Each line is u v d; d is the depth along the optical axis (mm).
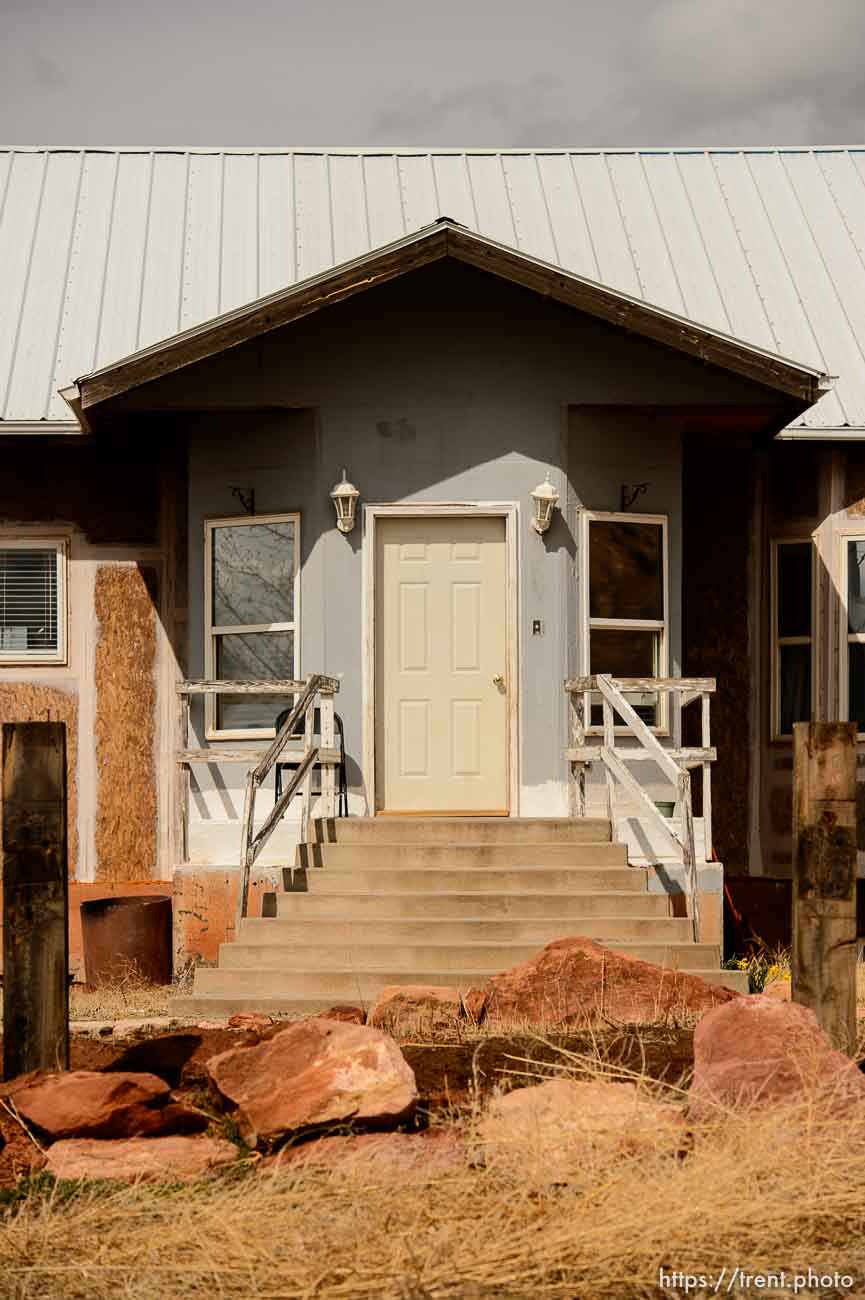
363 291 12188
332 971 9852
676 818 11773
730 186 16359
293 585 12742
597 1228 5270
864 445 14078
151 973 12125
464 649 12820
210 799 12734
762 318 14641
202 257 15125
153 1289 5176
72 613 14125
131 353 13109
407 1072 6621
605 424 12875
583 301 12109
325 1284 5152
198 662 13062
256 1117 6508
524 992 8758
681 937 10328
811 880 7207
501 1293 5082
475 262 12062
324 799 11914
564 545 12672
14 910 7180
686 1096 6461
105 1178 6180
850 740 7230
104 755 14047
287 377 12656
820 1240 5508
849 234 15758
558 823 11391
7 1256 5461
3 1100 6859
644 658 12969
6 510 14133
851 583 14094
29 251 15133
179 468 14148
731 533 14516
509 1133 6008
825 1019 7133
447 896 10547
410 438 12719
